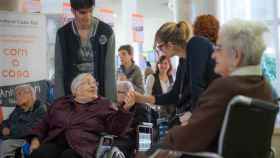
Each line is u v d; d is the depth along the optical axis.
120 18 11.36
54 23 6.16
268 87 1.99
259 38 1.96
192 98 2.59
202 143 1.87
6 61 4.95
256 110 1.84
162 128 3.68
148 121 4.10
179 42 2.79
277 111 1.98
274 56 5.73
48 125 3.83
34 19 5.09
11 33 4.97
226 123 1.81
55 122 3.76
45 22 5.18
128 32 10.04
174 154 1.97
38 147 3.58
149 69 7.95
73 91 3.84
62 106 3.83
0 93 4.89
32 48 5.06
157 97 3.14
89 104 3.80
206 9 5.39
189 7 5.53
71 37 3.88
